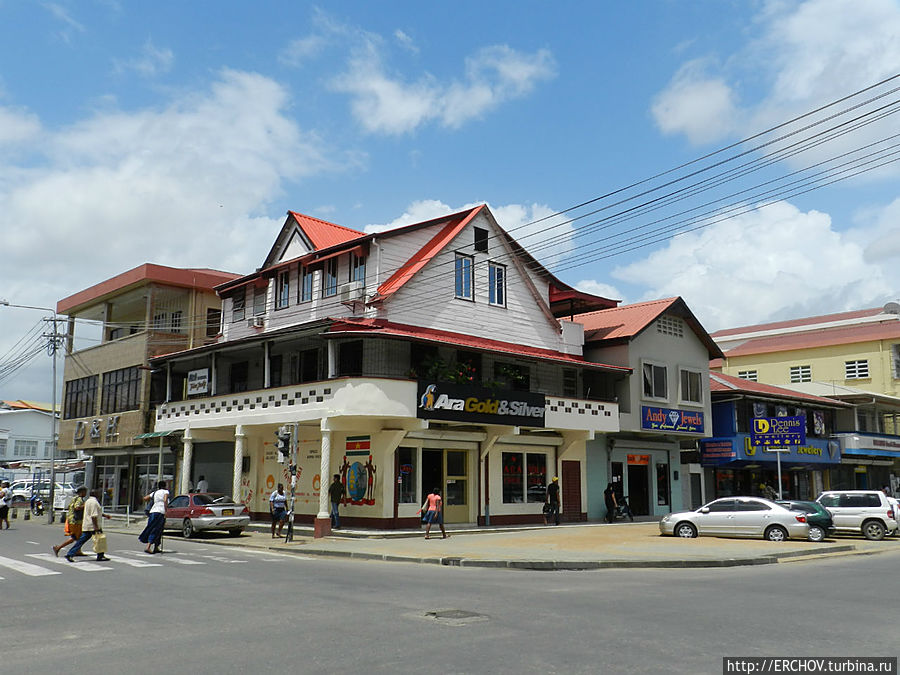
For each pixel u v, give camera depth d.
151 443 35.41
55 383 35.69
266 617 9.89
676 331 34.81
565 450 30.83
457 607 10.62
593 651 7.73
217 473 33.38
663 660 7.36
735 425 36.47
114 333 42.38
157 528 19.44
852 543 23.94
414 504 26.17
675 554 18.64
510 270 30.50
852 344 51.78
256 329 31.44
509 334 29.80
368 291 26.48
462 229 28.62
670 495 35.62
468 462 28.36
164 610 10.53
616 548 20.23
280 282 30.91
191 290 36.69
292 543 22.11
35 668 7.30
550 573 15.79
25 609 10.70
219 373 32.84
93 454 40.97
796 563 18.34
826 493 27.45
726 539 23.41
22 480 57.03
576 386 32.38
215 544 22.81
